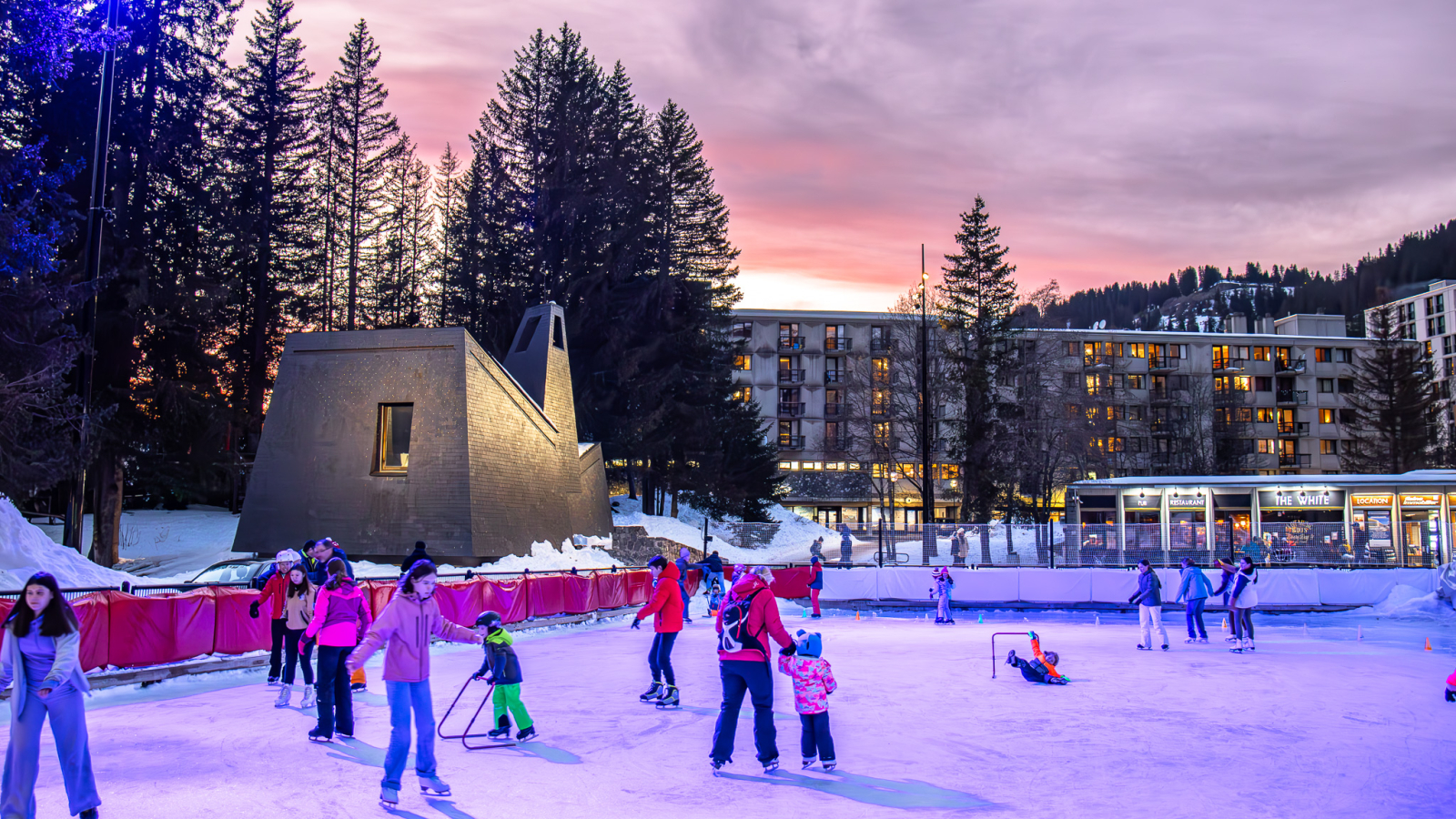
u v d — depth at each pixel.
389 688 6.86
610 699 11.42
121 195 32.94
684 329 54.41
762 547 45.78
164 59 36.75
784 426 81.38
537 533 32.66
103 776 7.49
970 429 55.91
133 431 33.31
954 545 39.47
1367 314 89.75
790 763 8.01
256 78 50.53
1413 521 32.41
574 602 22.95
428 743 6.95
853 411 66.75
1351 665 15.05
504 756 8.27
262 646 14.58
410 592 6.94
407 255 79.12
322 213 58.97
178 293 34.69
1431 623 23.80
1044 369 54.66
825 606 28.45
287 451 29.31
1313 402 88.75
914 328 57.19
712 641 18.95
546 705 10.95
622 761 8.09
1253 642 18.28
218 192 42.25
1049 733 9.39
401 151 63.44
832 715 10.38
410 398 28.94
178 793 6.97
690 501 59.56
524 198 55.16
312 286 60.22
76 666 6.00
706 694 11.93
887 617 25.75
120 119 33.41
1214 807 6.69
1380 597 26.53
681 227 65.69
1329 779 7.52
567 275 52.12
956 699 11.50
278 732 9.36
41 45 20.69
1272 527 33.00
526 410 32.81
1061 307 55.50
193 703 11.18
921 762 8.09
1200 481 35.78
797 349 82.19
